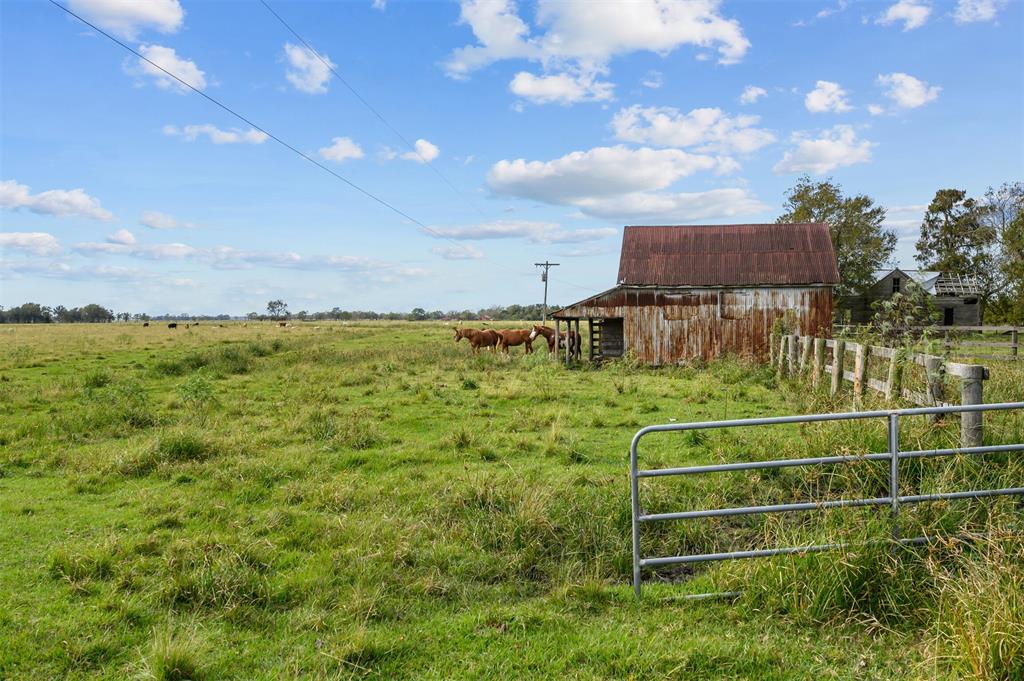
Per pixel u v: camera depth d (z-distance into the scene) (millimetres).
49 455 9195
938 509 4961
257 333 46312
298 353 25531
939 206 63688
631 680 3707
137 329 60719
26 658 4074
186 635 4230
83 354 26797
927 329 8508
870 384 9891
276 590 4922
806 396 12086
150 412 11875
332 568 5262
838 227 54688
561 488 6887
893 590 4387
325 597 4797
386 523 6137
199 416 11797
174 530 6234
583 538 5602
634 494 4680
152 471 8320
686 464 7871
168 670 3809
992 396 8156
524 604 4707
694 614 4473
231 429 10727
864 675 3744
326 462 8602
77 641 4191
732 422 4617
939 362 7281
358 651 3994
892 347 9969
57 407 13297
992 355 16297
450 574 5207
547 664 3926
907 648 3986
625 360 22234
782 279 22547
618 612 4547
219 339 37500
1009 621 3531
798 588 4484
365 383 17359
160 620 4543
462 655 4059
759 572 4629
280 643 4238
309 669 3951
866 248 53812
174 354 26266
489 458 8758
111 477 8008
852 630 4199
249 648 4184
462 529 5961
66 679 3873
